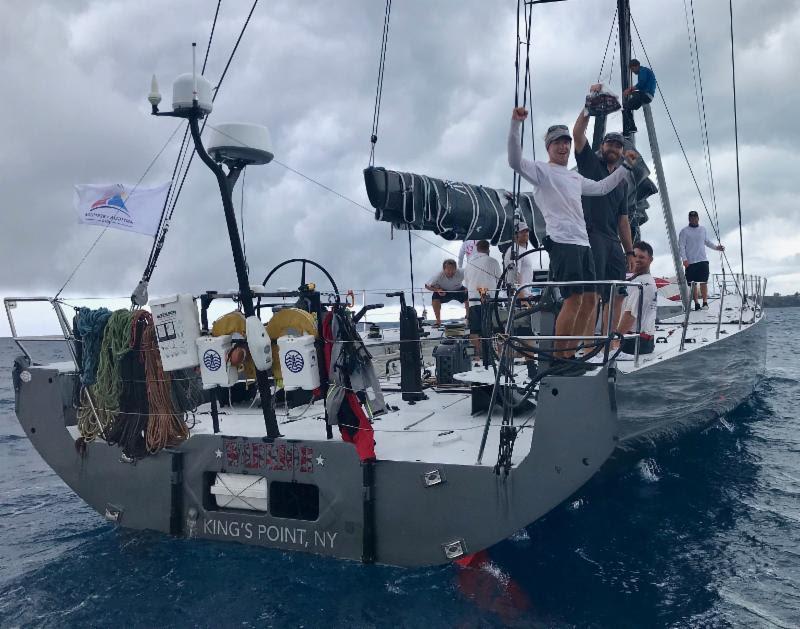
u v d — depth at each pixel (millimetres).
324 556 4586
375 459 4445
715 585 4250
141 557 4809
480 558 4465
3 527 6035
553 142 5090
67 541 5465
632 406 4406
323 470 4574
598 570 4480
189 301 5008
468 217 5965
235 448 4871
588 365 4133
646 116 6336
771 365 17281
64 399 5594
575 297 4965
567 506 5336
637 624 3775
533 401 5785
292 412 6016
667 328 9078
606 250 5719
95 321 5297
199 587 4328
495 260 8273
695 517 5500
